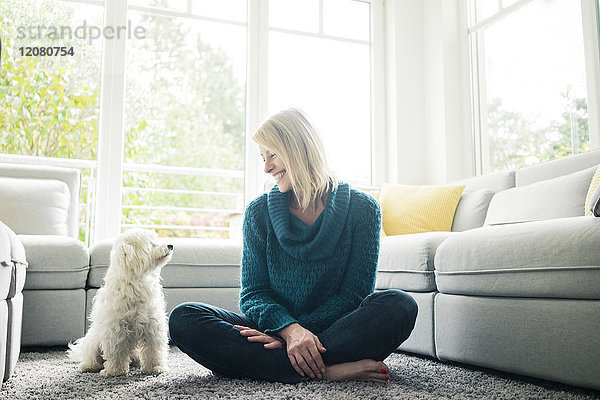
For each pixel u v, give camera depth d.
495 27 3.54
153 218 3.85
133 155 3.78
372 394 1.30
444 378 1.59
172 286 2.58
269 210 1.65
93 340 1.76
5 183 2.84
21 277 1.83
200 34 3.89
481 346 1.69
